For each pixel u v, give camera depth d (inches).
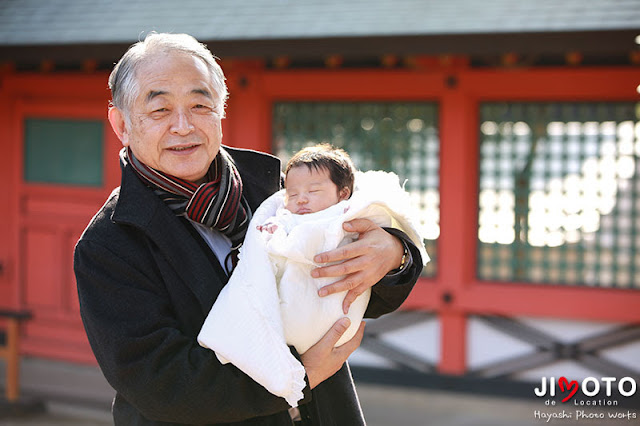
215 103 66.9
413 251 71.0
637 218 199.5
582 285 202.7
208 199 65.4
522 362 207.6
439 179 206.8
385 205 69.6
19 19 231.8
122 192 64.8
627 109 197.3
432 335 213.6
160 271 63.6
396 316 216.2
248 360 59.9
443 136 205.2
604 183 200.7
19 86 237.6
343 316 65.1
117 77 66.5
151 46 65.9
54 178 238.2
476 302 205.8
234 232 69.4
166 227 64.4
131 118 65.4
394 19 196.7
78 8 233.5
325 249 66.0
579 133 201.0
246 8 215.6
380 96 208.7
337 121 216.7
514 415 197.0
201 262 64.7
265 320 60.7
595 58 194.5
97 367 239.1
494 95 201.8
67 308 236.4
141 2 231.9
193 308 64.1
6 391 208.7
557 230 204.4
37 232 239.5
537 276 206.1
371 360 219.5
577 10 187.8
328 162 71.1
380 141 214.2
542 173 204.4
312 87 212.7
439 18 193.6
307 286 64.4
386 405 205.2
